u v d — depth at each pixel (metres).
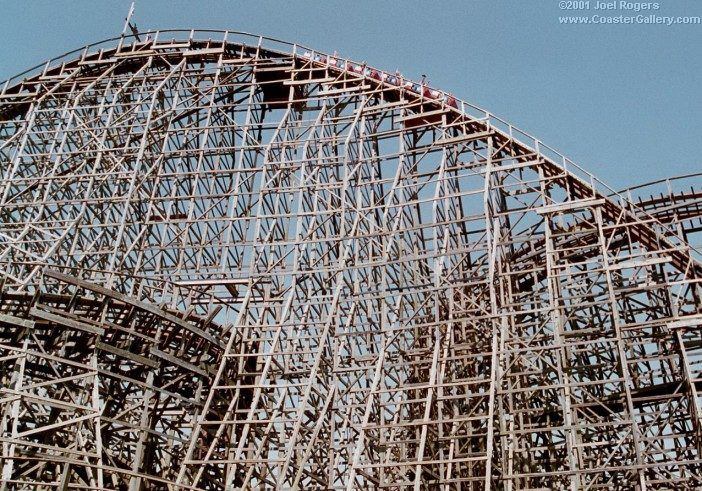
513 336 25.39
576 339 27.08
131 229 30.66
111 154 32.19
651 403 25.55
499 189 28.36
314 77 33.66
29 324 21.61
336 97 31.78
